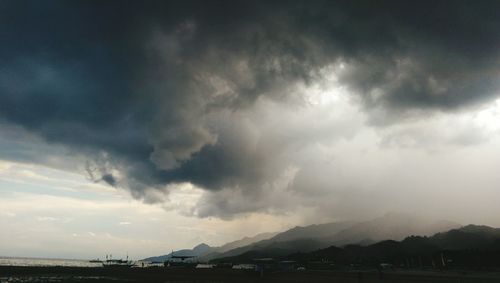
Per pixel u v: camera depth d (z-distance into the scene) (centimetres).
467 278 10762
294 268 18250
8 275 10219
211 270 16612
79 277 9706
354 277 11119
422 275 12712
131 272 12925
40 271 12219
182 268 18475
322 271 16138
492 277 11562
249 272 12600
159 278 9875
